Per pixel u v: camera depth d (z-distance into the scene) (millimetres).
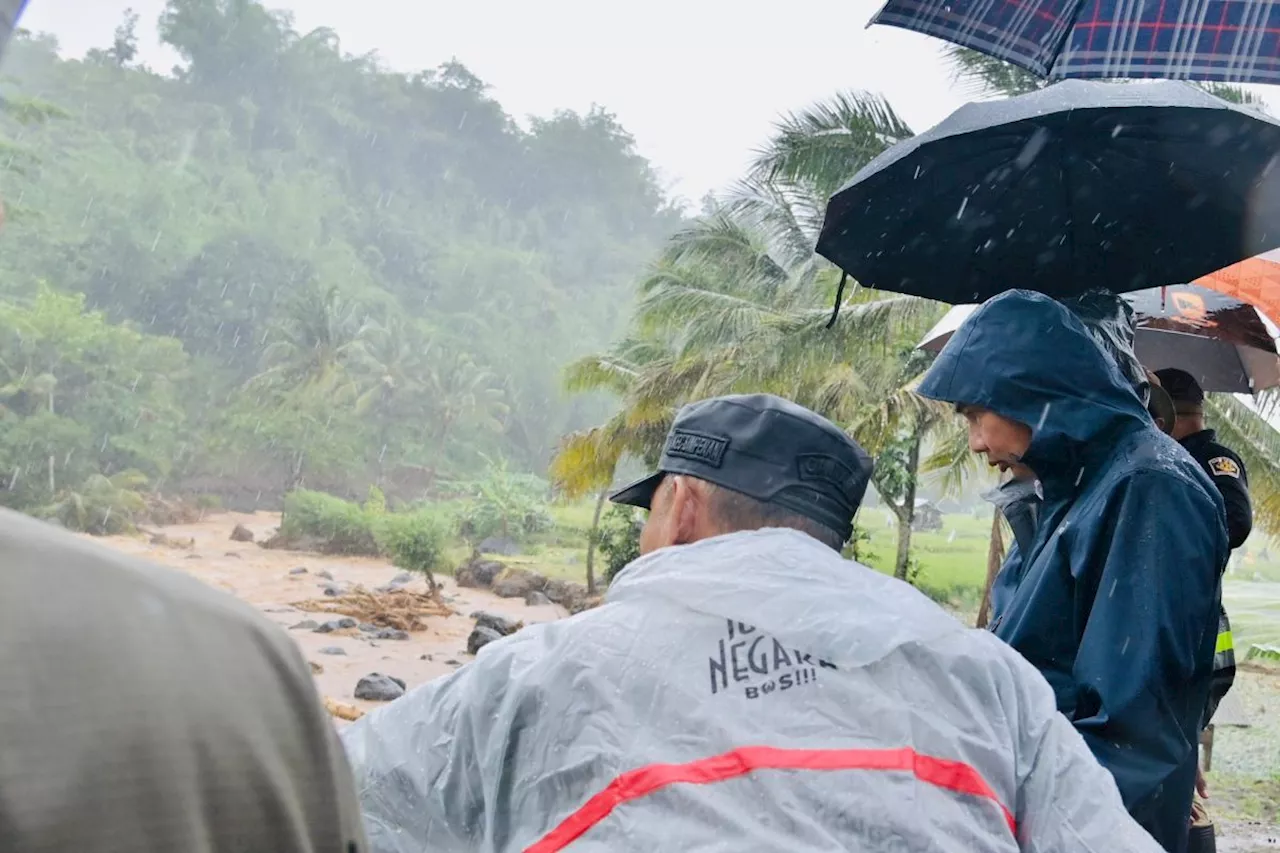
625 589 1512
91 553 719
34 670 638
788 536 1539
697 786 1308
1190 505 2127
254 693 713
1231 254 2977
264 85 138250
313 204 116312
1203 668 2166
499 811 1413
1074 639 2229
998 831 1359
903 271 3146
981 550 47625
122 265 89500
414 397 83875
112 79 122062
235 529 48562
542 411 104000
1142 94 2795
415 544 36812
